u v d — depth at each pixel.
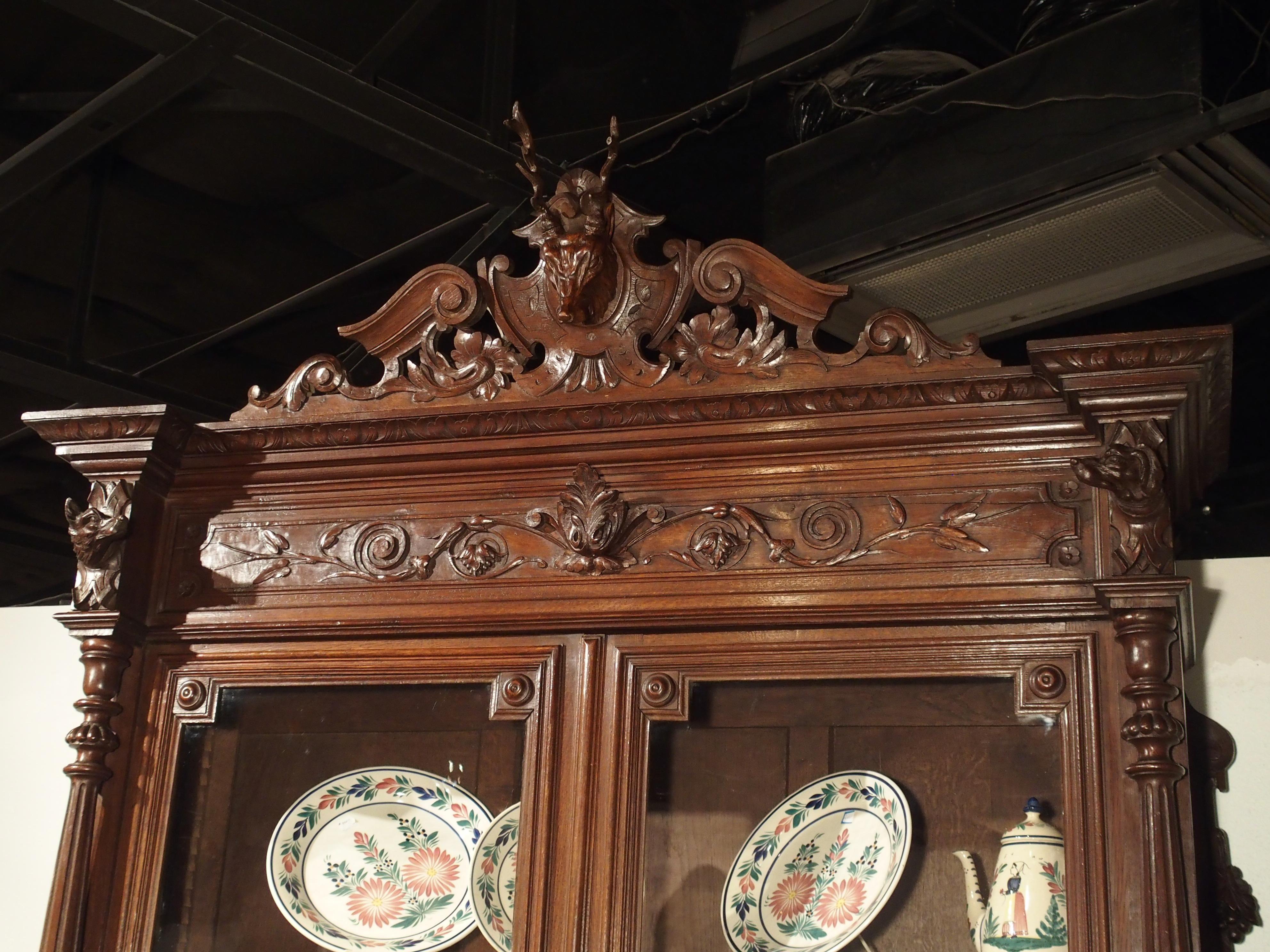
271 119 1.96
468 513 1.46
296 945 1.37
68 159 1.89
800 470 1.37
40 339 2.42
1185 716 1.19
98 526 1.47
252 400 1.52
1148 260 1.92
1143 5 1.73
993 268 1.98
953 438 1.32
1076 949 1.16
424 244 2.22
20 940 1.70
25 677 1.82
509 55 1.90
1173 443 1.27
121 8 1.65
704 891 1.29
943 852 1.25
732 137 2.16
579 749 1.35
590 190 1.44
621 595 1.38
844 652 1.31
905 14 1.96
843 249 1.98
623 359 1.43
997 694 1.27
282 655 1.46
